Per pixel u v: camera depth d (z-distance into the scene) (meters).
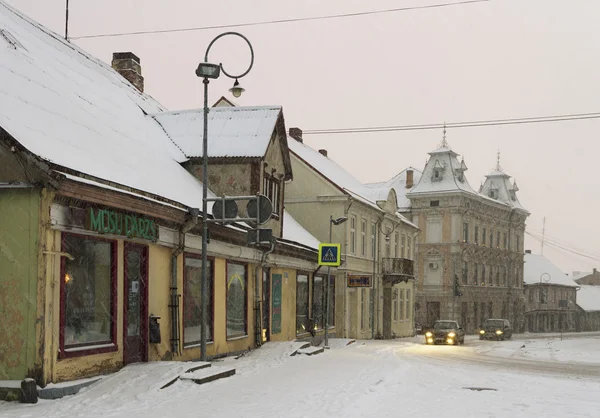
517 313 80.88
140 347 15.34
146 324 15.43
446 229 65.94
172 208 15.84
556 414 11.08
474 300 69.19
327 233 36.47
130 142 19.50
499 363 23.97
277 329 25.20
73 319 12.93
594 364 25.42
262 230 16.08
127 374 13.48
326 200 36.47
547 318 93.31
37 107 14.95
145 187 15.95
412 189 68.00
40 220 11.82
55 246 12.17
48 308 11.91
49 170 11.57
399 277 45.41
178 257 17.03
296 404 11.40
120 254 14.41
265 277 24.14
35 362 11.70
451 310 64.94
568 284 98.81
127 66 29.09
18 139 11.71
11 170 11.84
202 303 16.22
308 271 29.58
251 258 22.00
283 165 25.88
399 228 49.06
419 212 67.31
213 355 19.08
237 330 21.19
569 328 99.62
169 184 18.61
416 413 10.83
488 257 72.81
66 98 17.55
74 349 12.77
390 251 46.69
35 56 18.56
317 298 31.39
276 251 24.58
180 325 17.11
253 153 22.59
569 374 20.25
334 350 25.72
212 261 19.17
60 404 11.19
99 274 13.83
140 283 15.41
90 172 13.47
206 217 16.41
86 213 12.77
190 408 10.92
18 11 22.30
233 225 19.91
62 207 12.26
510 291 78.62
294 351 21.47
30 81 16.17
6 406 11.03
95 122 18.05
